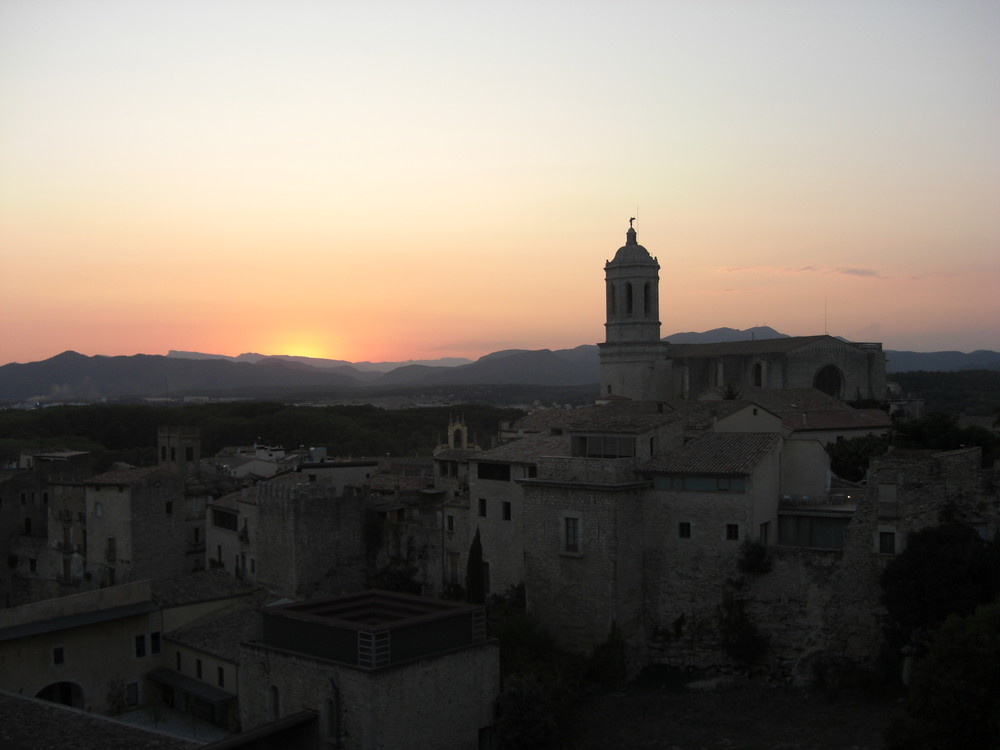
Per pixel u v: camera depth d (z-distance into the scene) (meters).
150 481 98.88
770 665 67.31
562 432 90.44
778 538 72.62
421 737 55.12
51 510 107.44
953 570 59.16
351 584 88.81
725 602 68.81
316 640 56.69
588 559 71.06
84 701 73.56
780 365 145.00
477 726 58.47
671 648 71.12
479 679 58.78
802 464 75.00
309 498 85.50
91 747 51.69
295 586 84.31
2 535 112.06
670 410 85.50
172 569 100.50
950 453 64.56
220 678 72.94
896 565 61.59
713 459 71.31
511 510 79.69
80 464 119.44
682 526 71.12
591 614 70.81
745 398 111.19
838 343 148.50
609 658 69.31
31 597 109.31
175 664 78.12
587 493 71.25
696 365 160.62
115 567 98.81
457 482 95.75
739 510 68.62
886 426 107.69
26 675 70.31
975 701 46.41
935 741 47.22
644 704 65.44
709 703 64.56
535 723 57.94
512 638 69.44
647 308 164.75
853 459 88.75
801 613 66.44
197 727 70.94
